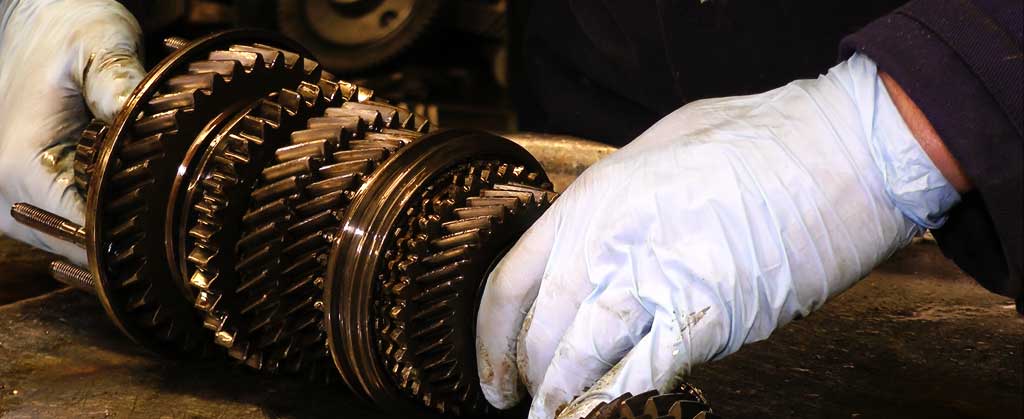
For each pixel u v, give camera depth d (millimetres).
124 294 739
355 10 1528
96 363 770
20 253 937
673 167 650
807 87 666
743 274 641
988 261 674
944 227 683
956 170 634
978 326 837
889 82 641
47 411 725
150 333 752
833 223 643
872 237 650
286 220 703
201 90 725
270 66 752
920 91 616
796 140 649
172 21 1531
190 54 750
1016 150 604
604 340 651
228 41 766
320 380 752
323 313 701
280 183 702
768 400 757
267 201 711
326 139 711
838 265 648
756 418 741
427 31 1505
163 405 734
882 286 891
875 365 793
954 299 873
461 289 688
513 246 692
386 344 691
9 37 838
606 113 988
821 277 648
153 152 724
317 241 701
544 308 671
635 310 648
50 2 832
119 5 834
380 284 683
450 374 700
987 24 607
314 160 704
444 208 690
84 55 797
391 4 1519
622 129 982
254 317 724
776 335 825
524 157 740
